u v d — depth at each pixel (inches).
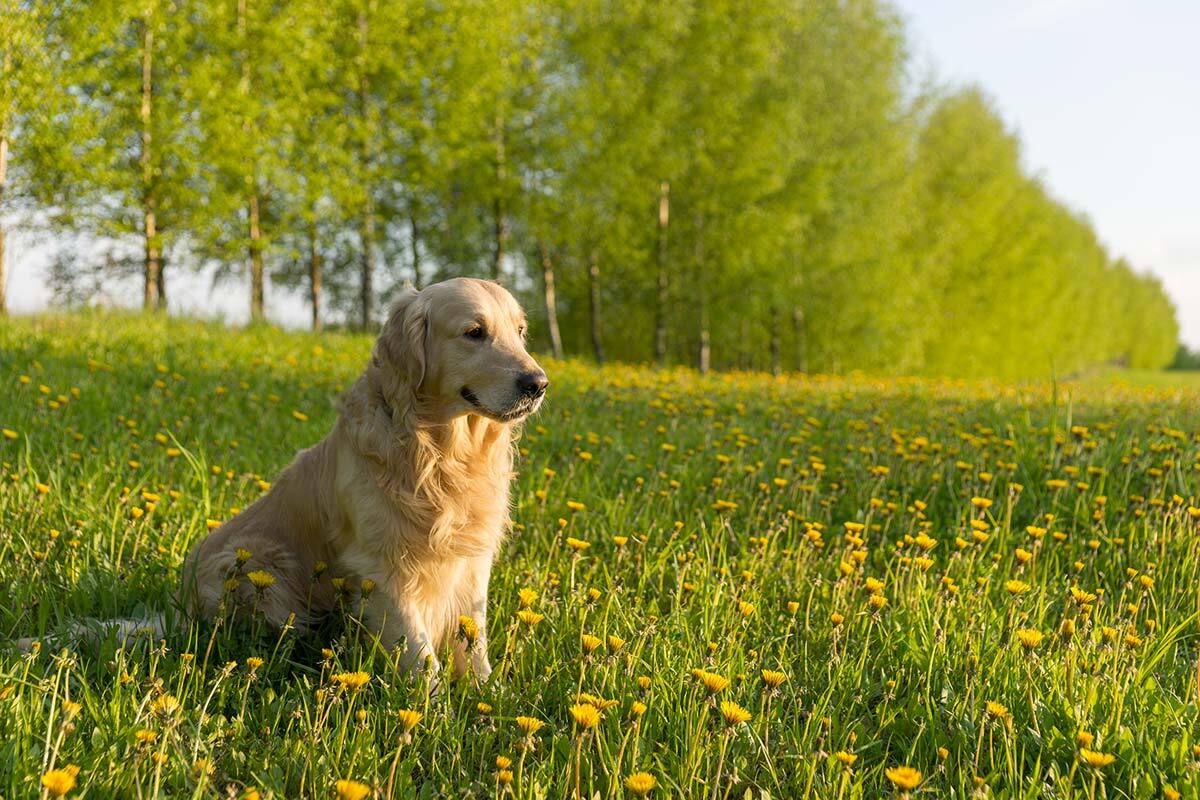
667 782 89.8
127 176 570.3
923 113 1071.0
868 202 925.8
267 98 634.2
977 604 134.0
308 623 128.5
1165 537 159.2
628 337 1120.8
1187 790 88.2
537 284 914.1
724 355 1128.8
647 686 101.0
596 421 281.0
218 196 621.0
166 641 117.3
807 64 900.0
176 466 197.0
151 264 623.2
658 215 889.5
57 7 516.1
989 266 1298.0
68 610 125.6
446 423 122.5
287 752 93.3
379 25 690.8
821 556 162.1
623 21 775.7
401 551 118.6
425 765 97.3
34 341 354.9
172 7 602.2
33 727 91.2
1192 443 223.5
